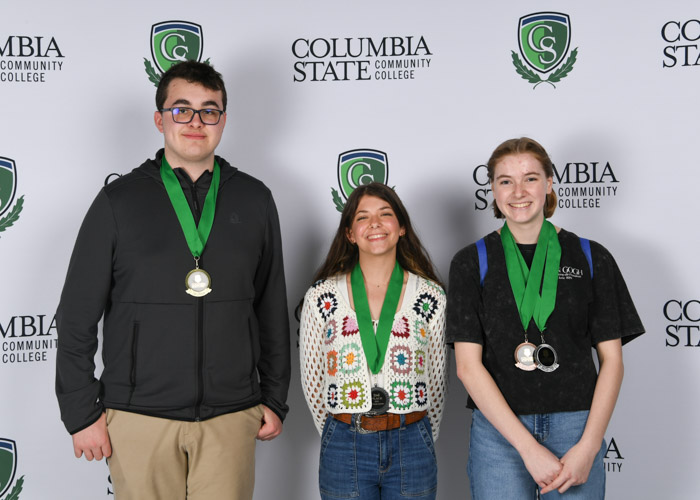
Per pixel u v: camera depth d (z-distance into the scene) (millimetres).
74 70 2527
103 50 2543
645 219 2559
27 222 2508
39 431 2521
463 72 2586
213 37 2590
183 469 1982
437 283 2209
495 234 2062
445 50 2588
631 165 2557
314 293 2176
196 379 1935
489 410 1878
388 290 2137
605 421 1855
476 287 1991
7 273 2500
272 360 2195
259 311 2211
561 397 1873
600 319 1938
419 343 2086
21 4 2486
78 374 1915
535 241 2029
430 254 2619
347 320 2102
